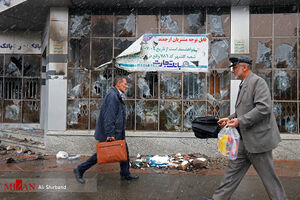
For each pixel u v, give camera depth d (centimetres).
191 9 600
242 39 585
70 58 612
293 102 581
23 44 798
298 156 558
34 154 604
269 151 272
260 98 267
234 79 583
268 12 588
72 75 612
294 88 583
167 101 601
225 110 592
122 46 611
